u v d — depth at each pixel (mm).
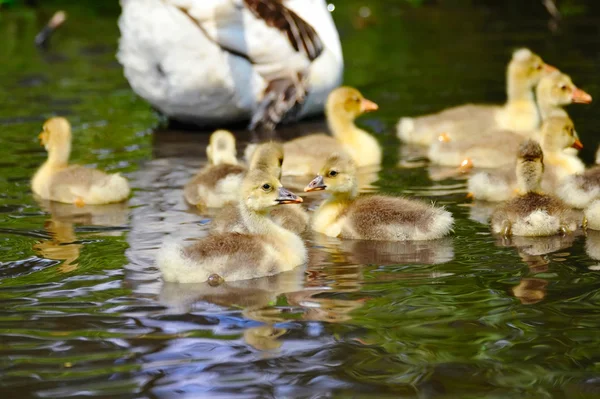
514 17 28312
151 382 6977
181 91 16000
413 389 6793
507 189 12039
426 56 23188
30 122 17469
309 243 10539
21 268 9617
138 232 10984
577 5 29594
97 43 25938
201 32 15625
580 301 8336
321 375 7043
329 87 17391
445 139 15188
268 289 8875
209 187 12117
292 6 17344
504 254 9805
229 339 7684
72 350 7520
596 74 19656
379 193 12633
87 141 16172
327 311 8250
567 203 11734
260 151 11211
